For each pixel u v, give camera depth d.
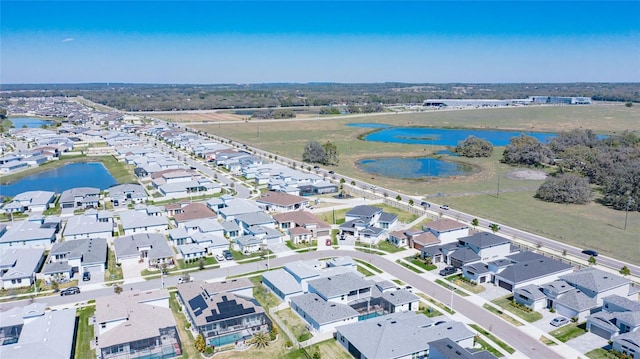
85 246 93.31
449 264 91.31
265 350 61.97
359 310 72.12
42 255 94.06
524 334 65.62
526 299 73.75
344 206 131.25
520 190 153.38
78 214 124.88
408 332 62.00
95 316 65.88
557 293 72.69
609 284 74.25
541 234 108.31
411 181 166.00
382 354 57.50
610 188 139.50
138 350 60.09
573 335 65.44
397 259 94.31
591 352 61.12
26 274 82.19
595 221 119.69
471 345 62.59
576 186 138.88
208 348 60.94
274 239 102.75
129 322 63.00
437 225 102.38
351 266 87.94
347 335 62.03
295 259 94.12
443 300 76.19
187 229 106.50
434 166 194.00
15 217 122.19
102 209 129.38
